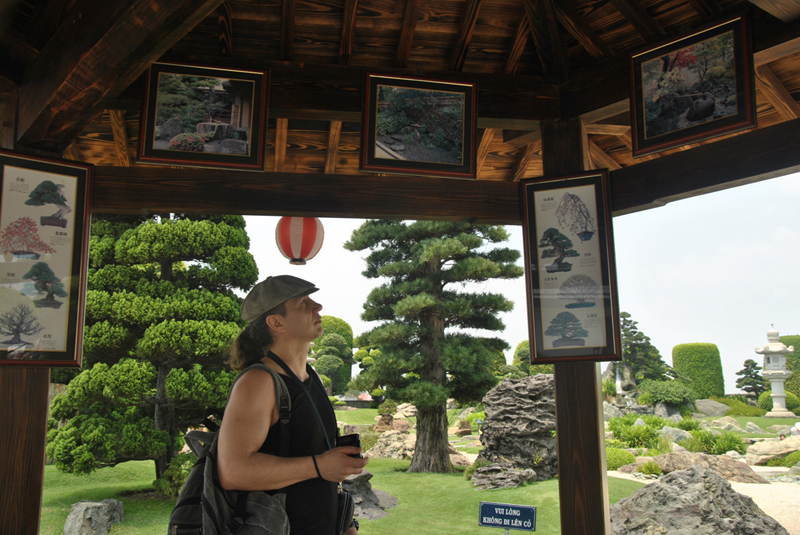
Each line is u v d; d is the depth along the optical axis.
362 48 4.88
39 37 3.86
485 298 13.20
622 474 11.34
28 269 3.78
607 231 4.21
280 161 5.50
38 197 3.86
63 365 3.79
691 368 33.34
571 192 4.36
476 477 10.51
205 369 10.54
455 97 4.58
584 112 4.58
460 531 7.91
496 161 6.05
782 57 4.25
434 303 12.63
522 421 11.11
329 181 4.47
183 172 4.33
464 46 4.71
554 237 4.33
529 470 10.47
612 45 4.74
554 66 4.77
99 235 10.67
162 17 2.64
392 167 4.43
